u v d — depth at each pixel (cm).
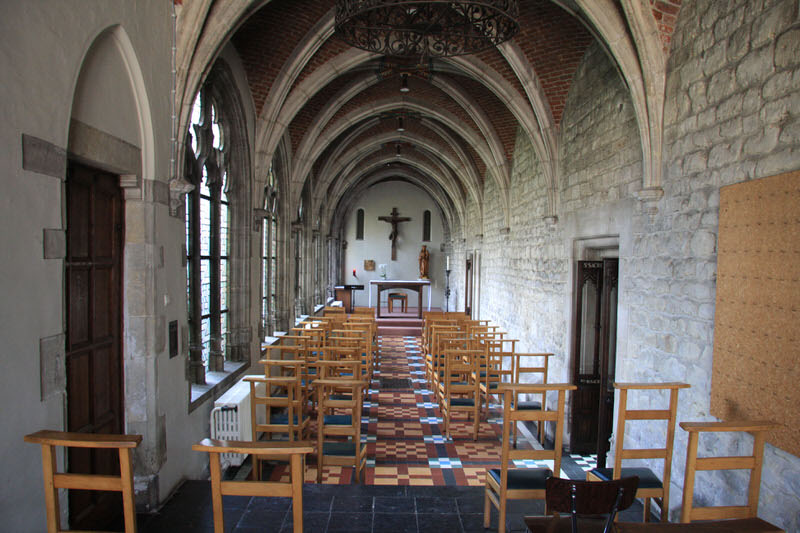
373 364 1095
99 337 350
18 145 240
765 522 249
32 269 252
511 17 421
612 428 553
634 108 456
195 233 568
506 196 1109
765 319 305
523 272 984
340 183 1764
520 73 724
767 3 316
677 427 409
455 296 2106
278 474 535
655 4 419
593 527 246
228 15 436
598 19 445
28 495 249
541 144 786
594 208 615
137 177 375
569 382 675
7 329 235
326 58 778
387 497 398
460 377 781
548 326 803
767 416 301
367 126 1353
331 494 402
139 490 381
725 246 347
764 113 317
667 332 432
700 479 373
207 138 596
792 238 284
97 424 344
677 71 418
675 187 423
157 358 393
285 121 789
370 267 2427
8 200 234
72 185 315
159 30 399
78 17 287
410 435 690
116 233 372
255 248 778
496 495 344
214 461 242
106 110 333
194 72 438
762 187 311
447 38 497
